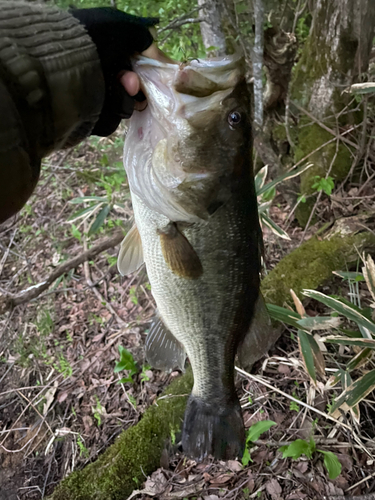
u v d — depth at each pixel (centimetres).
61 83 27
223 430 49
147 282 88
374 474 53
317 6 78
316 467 55
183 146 36
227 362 47
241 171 38
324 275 75
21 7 27
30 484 70
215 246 41
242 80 36
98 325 87
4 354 92
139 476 61
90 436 70
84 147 129
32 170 27
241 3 91
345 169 87
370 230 79
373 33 76
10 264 110
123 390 73
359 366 57
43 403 78
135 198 42
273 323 68
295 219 95
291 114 93
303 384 65
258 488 55
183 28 99
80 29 29
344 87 81
